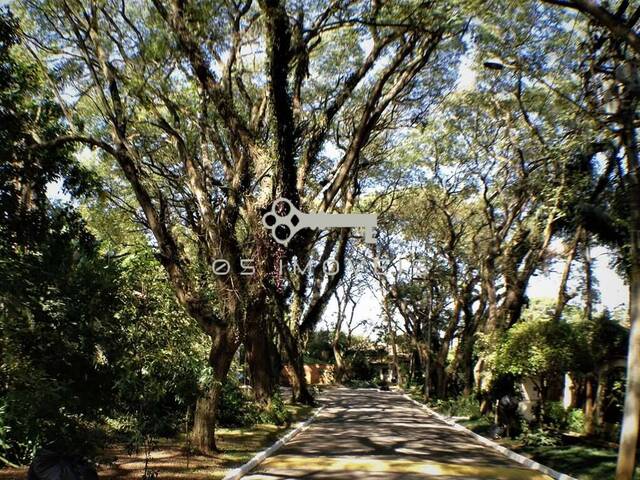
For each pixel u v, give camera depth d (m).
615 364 18.47
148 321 11.81
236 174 16.17
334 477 13.17
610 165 16.94
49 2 14.89
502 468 15.08
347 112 25.02
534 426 19.92
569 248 21.19
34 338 7.62
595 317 19.80
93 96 18.14
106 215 24.47
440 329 50.34
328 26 16.14
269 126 15.77
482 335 23.33
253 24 17.12
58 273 7.88
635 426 11.88
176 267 14.86
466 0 14.91
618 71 14.00
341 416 30.08
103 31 16.22
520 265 24.45
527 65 18.70
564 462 15.22
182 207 22.91
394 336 63.94
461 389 42.62
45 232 8.95
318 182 26.50
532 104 22.08
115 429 10.69
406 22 15.57
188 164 16.34
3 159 9.05
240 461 14.45
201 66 14.98
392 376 77.50
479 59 21.00
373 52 17.77
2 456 9.81
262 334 24.78
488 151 25.39
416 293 45.34
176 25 14.53
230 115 15.48
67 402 7.60
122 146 14.85
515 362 18.89
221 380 15.49
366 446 18.75
